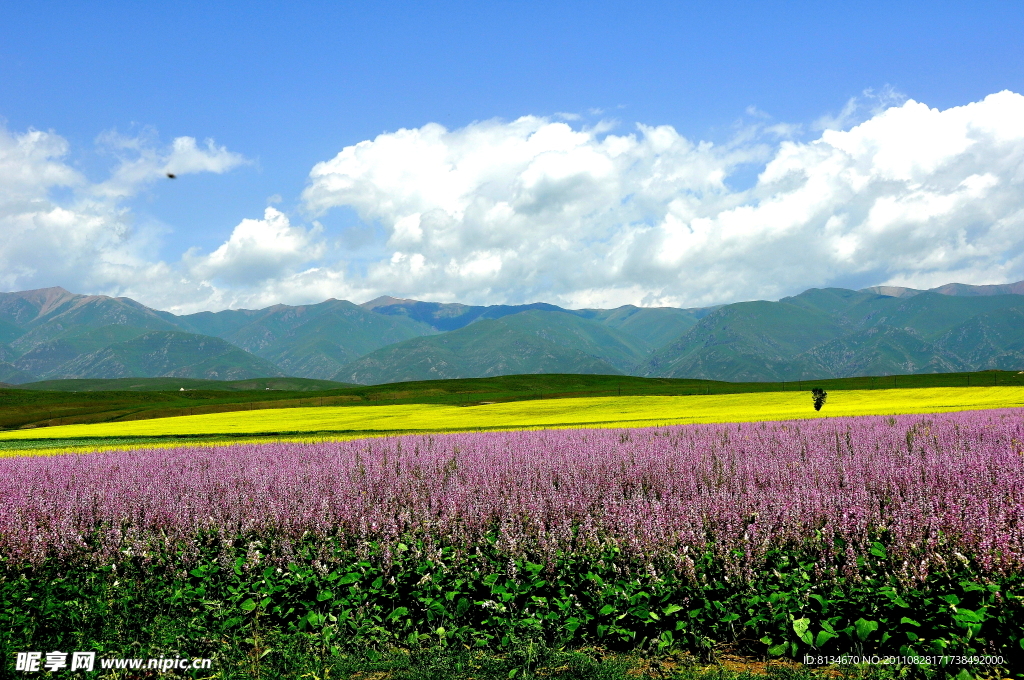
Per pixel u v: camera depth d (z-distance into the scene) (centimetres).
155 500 1338
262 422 5653
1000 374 11988
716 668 714
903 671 668
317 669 741
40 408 11762
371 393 13325
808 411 5431
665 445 1947
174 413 9662
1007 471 1296
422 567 939
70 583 980
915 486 1228
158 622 842
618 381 15125
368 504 1248
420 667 734
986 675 652
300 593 914
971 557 824
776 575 855
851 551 848
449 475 1611
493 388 13925
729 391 11281
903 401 6706
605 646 784
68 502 1355
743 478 1409
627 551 932
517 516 1110
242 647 805
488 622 833
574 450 1902
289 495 1341
